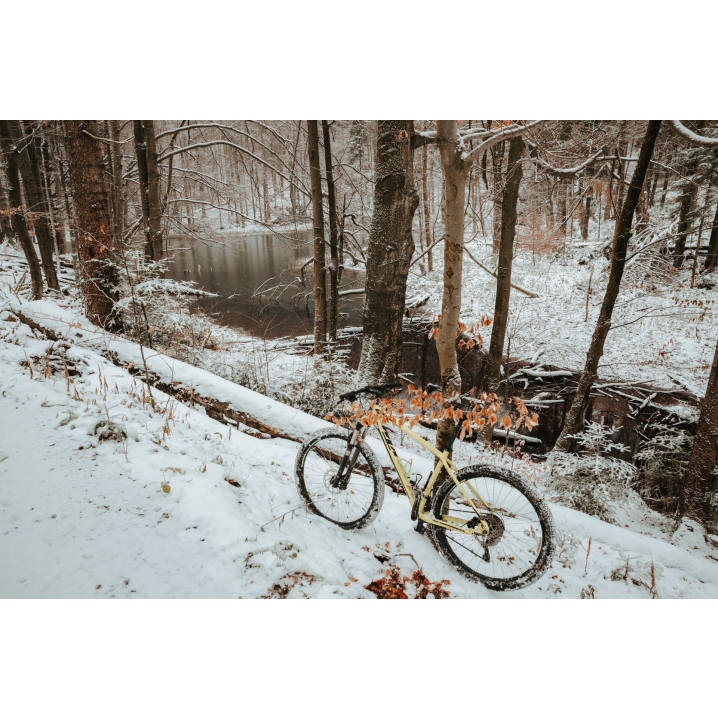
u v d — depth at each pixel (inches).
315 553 101.0
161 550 91.1
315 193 338.0
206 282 784.9
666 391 358.9
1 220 752.3
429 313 561.9
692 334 444.5
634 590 110.4
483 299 580.4
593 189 289.9
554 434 345.4
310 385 255.8
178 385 200.5
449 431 118.9
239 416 184.5
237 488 125.3
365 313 281.6
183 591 82.3
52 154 556.1
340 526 122.3
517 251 590.2
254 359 306.2
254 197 616.4
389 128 253.4
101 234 268.2
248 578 87.6
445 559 108.5
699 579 120.7
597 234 818.8
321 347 349.7
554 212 669.3
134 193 530.0
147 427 150.3
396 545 114.7
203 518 101.6
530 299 570.9
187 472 122.3
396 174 257.3
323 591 87.4
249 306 642.2
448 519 108.7
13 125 419.2
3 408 149.6
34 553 87.0
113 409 158.4
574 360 431.5
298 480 130.3
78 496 106.2
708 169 462.9
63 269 695.1
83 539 92.0
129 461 123.1
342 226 404.8
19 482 110.0
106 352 227.0
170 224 487.2
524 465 257.6
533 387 403.9
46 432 135.1
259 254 1087.6
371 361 278.5
